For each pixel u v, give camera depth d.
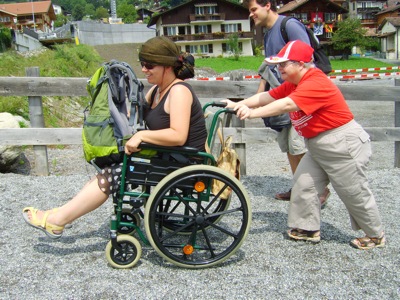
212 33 44.31
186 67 2.95
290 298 2.64
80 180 5.30
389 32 50.78
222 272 2.97
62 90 5.51
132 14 95.62
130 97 2.85
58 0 129.75
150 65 2.85
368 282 2.82
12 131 5.45
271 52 4.01
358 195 3.13
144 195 2.98
